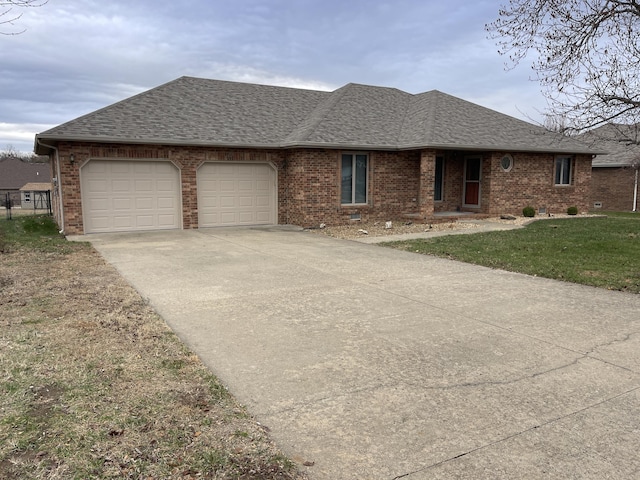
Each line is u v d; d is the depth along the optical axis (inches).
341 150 606.9
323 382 151.0
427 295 263.9
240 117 626.8
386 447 115.2
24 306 227.9
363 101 727.1
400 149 624.4
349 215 621.9
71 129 492.7
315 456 111.1
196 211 566.6
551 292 272.1
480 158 691.4
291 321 214.1
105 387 142.9
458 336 196.1
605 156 966.4
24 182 2127.2
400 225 613.0
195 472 103.4
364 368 162.4
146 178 538.9
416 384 150.3
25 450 109.0
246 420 126.5
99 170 514.9
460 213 687.1
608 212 882.1
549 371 161.0
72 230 505.0
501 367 164.2
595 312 231.8
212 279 299.0
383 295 263.3
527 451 113.8
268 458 109.7
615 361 169.8
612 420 128.6
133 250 411.8
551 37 321.1
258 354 173.9
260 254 397.4
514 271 330.6
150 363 162.6
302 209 588.4
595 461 109.9
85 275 304.0
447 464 108.4
